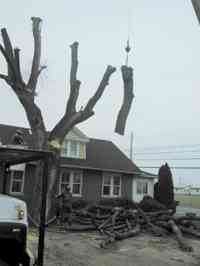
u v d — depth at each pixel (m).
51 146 14.98
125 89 12.58
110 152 28.33
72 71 16.36
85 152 25.50
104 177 25.47
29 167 21.17
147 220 14.80
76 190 23.92
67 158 24.20
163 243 12.00
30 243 8.60
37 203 13.66
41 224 5.36
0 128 22.88
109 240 11.31
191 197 43.78
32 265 5.31
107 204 22.53
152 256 9.77
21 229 4.98
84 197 24.06
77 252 9.68
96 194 24.77
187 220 15.48
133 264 8.70
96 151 27.39
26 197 20.80
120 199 22.92
